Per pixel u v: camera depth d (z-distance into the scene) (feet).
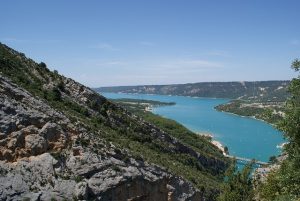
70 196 125.80
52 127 141.38
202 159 362.53
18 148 128.98
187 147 345.51
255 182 152.76
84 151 144.77
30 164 126.72
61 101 227.20
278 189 111.86
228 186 150.41
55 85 238.07
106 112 261.24
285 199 77.41
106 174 142.41
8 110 135.64
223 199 150.71
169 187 181.16
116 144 185.16
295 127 76.38
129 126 278.46
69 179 130.52
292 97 79.51
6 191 114.62
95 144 156.25
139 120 303.48
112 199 139.85
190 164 322.55
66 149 140.26
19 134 131.13
